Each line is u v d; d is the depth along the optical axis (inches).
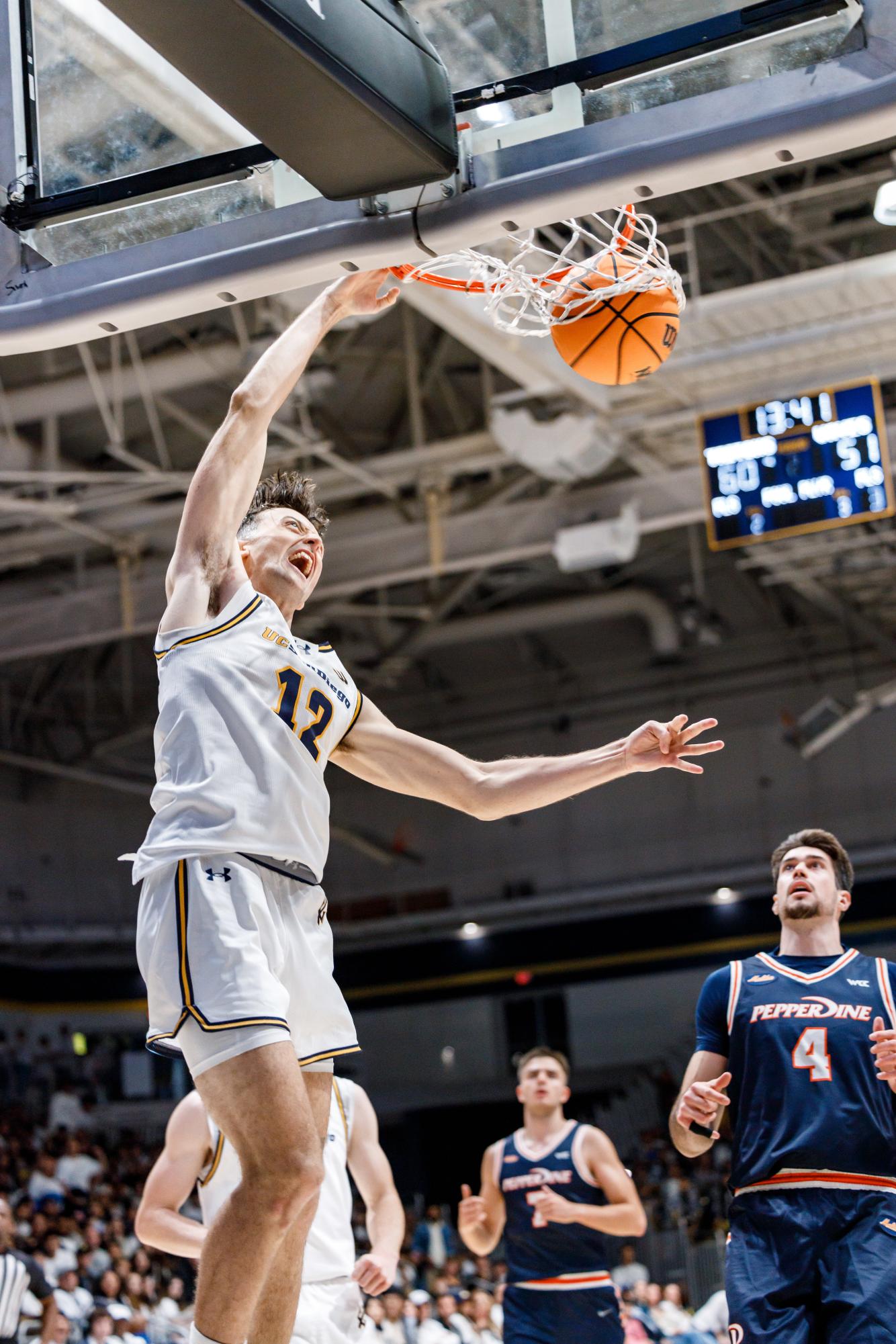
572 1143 223.6
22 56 131.6
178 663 95.2
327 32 102.3
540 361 478.0
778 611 922.1
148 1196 158.4
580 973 968.3
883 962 138.9
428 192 118.3
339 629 925.2
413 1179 1013.2
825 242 552.7
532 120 117.9
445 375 626.2
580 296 131.3
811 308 469.7
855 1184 127.6
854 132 109.0
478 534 617.9
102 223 127.5
